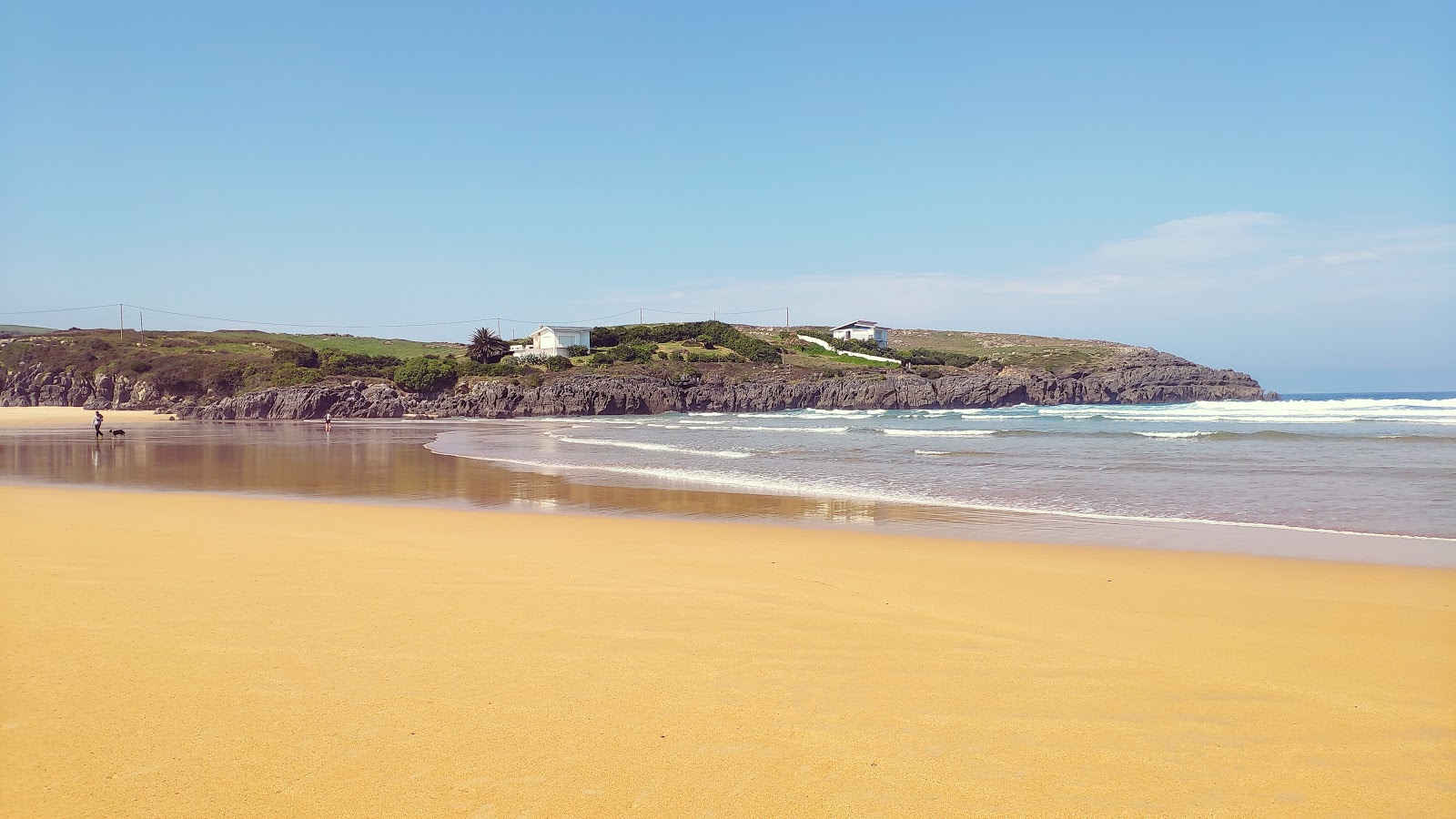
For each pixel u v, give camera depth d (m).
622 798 4.52
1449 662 6.91
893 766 4.93
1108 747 5.22
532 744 5.17
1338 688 6.28
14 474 26.41
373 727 5.40
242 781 4.66
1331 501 17.72
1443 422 45.59
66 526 14.05
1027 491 20.20
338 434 54.44
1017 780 4.77
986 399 108.19
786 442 40.22
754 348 118.62
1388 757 5.07
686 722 5.55
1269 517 15.95
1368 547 12.84
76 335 115.25
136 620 7.84
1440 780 4.77
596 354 110.50
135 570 10.18
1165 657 7.03
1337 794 4.61
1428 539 13.52
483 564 10.86
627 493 20.55
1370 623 8.20
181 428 64.56
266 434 54.72
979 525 15.30
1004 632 7.78
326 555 11.38
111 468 28.78
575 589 9.42
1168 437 39.56
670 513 17.05
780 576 10.36
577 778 4.73
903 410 101.81
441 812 4.34
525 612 8.34
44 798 4.46
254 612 8.19
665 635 7.54
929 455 31.17
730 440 42.22
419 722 5.50
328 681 6.24
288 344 119.94
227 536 13.06
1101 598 9.29
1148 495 19.20
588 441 43.00
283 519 15.54
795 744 5.22
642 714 5.66
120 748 5.07
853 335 141.75
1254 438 37.38
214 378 94.00
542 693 6.03
